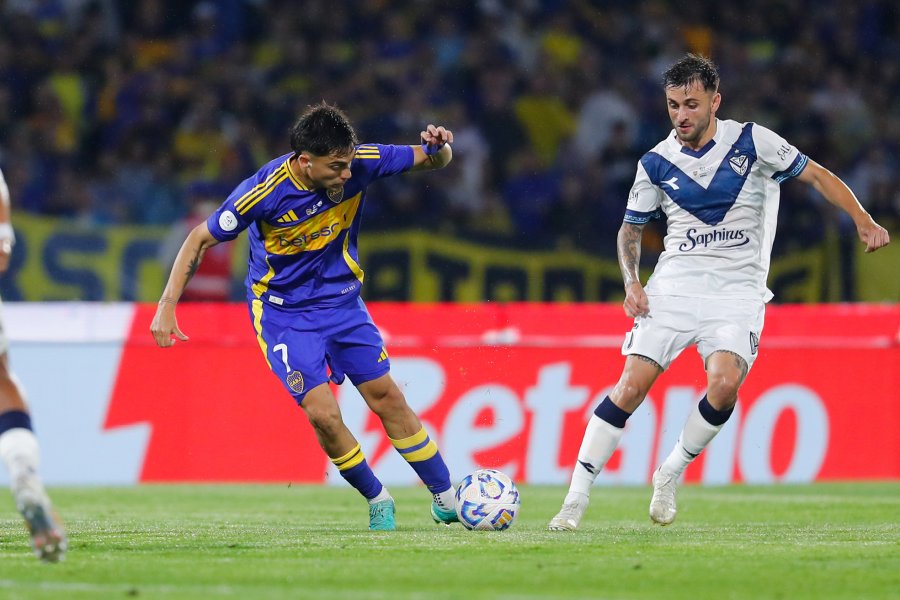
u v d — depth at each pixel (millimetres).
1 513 24547
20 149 53500
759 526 21641
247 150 54281
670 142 20203
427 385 34531
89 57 56375
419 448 20109
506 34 59094
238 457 34500
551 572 14539
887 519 23750
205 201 52156
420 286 44875
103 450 34375
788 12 62344
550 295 45844
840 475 35250
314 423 19391
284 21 58344
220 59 56719
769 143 19953
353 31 58594
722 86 59906
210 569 14664
